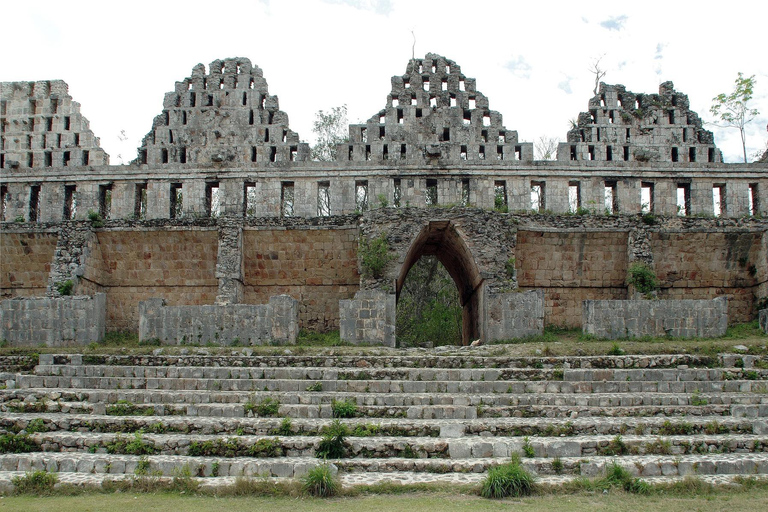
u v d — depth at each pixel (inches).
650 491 472.1
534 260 1152.2
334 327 1171.3
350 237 1140.5
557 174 1198.3
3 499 466.0
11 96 1381.6
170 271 1181.7
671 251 1142.3
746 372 722.2
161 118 1387.8
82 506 444.5
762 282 1122.7
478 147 1248.8
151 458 531.5
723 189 1233.4
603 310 936.9
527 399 645.3
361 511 422.9
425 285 1755.7
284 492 470.6
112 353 837.2
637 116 1371.8
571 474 509.4
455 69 1371.8
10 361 797.9
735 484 483.5
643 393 665.6
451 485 481.7
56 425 592.7
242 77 1392.7
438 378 718.5
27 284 1196.5
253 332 937.5
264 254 1159.6
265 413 616.1
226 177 1215.6
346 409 615.8
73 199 1435.8
